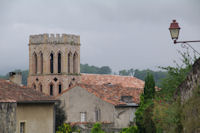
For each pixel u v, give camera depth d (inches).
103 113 2738.7
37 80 4338.1
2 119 1798.7
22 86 2293.3
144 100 2191.2
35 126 2101.4
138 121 2162.9
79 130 2501.2
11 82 2327.8
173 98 1507.1
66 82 4247.0
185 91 1273.4
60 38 4291.3
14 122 1888.5
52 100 2190.0
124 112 2682.1
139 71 7544.3
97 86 3002.0
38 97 2149.4
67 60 4281.5
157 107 1658.5
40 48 4318.4
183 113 1275.8
